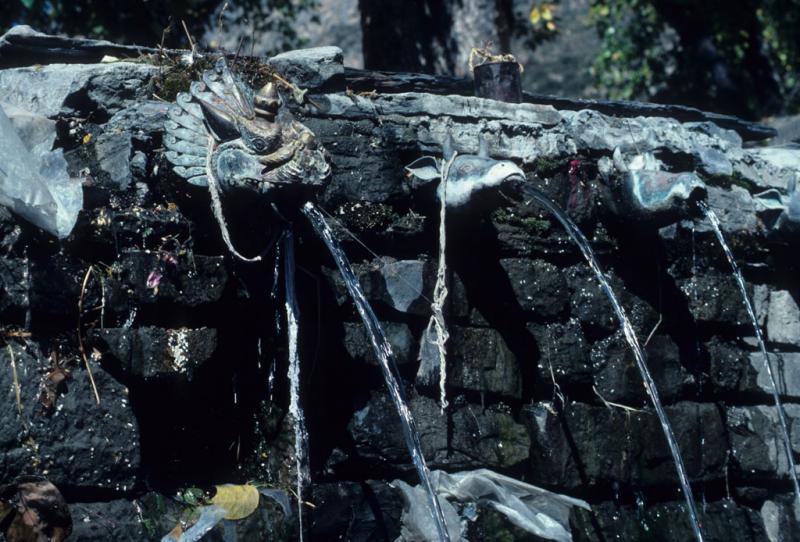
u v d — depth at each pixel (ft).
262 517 13.99
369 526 14.99
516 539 15.79
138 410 13.85
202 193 13.88
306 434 14.51
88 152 14.48
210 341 14.15
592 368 17.43
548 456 16.60
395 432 15.33
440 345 15.37
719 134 20.48
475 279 16.60
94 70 14.67
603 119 18.29
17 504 12.49
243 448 15.08
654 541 17.60
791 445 20.16
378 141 15.84
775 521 19.79
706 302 18.95
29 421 12.68
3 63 15.85
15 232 12.85
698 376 18.95
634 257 18.37
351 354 15.19
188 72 15.19
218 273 14.40
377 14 32.58
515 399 16.75
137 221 13.79
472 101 16.92
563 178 17.46
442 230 15.33
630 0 52.95
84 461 13.05
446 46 31.83
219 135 13.70
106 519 13.14
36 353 12.89
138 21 36.83
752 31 50.72
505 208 16.81
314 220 13.61
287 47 44.27
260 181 12.98
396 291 15.58
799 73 52.49
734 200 19.74
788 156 22.00
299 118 15.46
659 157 18.76
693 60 52.03
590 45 65.98
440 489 15.60
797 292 20.66
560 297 17.02
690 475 18.35
